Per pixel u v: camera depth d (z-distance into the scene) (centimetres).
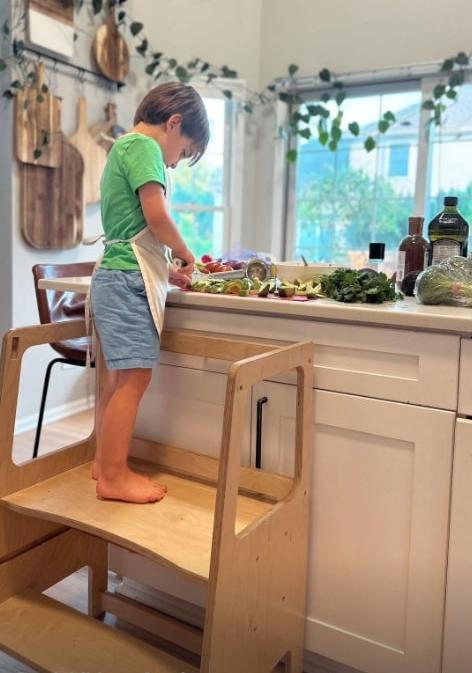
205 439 157
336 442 138
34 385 328
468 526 124
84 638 138
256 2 402
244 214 421
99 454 150
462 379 122
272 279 164
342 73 383
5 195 305
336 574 142
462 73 354
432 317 119
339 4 380
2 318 315
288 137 411
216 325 149
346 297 139
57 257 331
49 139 314
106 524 132
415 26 362
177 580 166
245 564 117
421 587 131
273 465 147
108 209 145
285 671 143
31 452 292
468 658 127
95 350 164
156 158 140
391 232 391
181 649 164
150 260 142
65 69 324
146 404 166
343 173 402
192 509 140
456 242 160
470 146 362
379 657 138
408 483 130
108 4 344
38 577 156
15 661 156
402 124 380
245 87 404
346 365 134
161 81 379
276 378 144
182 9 382
